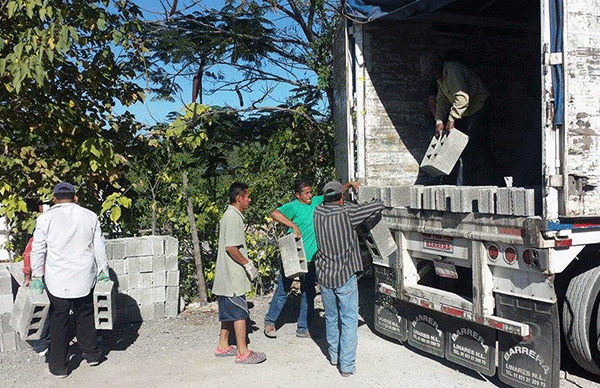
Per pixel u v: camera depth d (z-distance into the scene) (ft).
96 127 22.84
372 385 15.26
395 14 18.42
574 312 14.25
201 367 16.83
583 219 13.14
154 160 25.08
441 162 18.47
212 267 25.00
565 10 12.70
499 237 13.91
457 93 18.98
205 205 24.73
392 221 17.90
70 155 23.04
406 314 17.93
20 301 16.80
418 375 15.89
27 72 19.31
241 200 17.20
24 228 21.49
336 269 15.79
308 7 31.53
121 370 16.71
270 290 26.02
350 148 20.85
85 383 15.79
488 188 14.30
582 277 14.30
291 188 26.81
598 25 13.03
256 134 30.83
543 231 12.86
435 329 16.70
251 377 15.97
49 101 22.15
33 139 22.47
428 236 16.63
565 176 12.64
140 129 25.05
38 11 20.65
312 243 19.35
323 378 15.80
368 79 20.84
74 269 15.99
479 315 14.67
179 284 23.49
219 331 20.59
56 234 15.87
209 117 27.04
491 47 23.21
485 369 14.98
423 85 21.72
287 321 22.00
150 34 29.86
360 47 20.76
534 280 13.48
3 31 21.30
